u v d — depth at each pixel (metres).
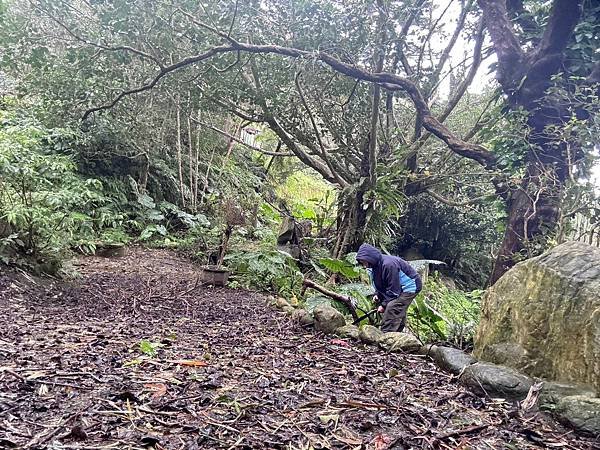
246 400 2.20
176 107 9.62
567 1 6.00
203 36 6.88
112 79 7.50
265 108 7.96
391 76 7.35
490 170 7.16
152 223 10.26
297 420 2.03
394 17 7.23
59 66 7.22
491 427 2.18
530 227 6.46
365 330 3.94
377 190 8.04
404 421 2.14
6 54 6.98
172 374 2.51
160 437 1.72
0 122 7.14
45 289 5.04
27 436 1.62
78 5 8.17
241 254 7.55
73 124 8.52
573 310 2.62
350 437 1.90
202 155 12.80
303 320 4.44
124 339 3.29
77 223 7.33
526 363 2.79
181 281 6.84
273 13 7.06
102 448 1.58
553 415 2.31
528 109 6.62
